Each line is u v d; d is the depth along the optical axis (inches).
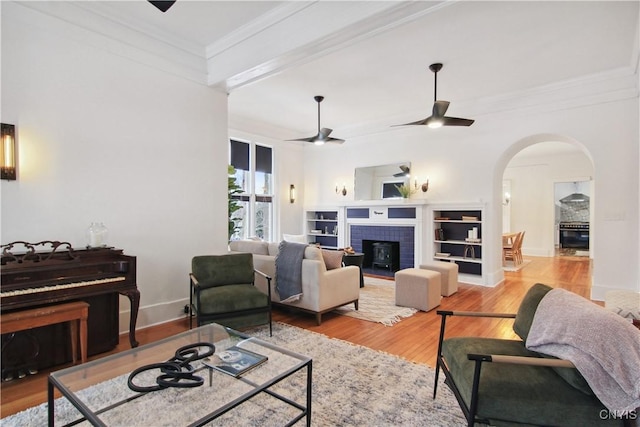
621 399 52.0
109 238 126.7
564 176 362.9
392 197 268.5
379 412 79.1
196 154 154.8
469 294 197.9
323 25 112.0
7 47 104.3
